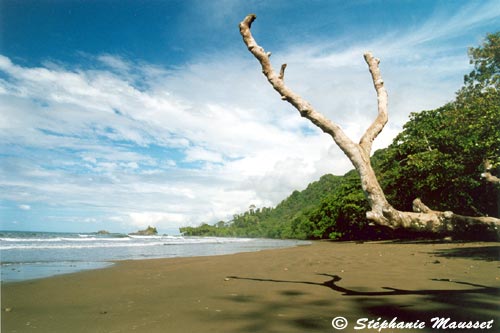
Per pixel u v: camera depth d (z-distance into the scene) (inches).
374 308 214.1
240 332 175.8
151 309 235.9
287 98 98.2
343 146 89.2
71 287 342.6
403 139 1129.4
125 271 477.1
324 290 282.8
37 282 376.5
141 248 1245.1
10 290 327.3
